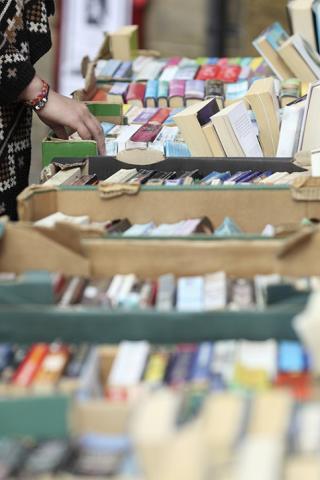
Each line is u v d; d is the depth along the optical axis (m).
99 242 3.13
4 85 5.18
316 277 3.03
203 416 2.07
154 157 4.43
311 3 6.54
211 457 1.96
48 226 3.24
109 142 5.45
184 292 2.91
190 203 3.85
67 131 5.52
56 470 2.06
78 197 3.86
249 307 2.77
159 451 1.91
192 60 7.11
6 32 5.23
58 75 10.12
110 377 2.49
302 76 6.23
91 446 2.19
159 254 3.12
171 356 2.54
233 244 3.07
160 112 6.03
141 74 6.74
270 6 10.55
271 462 1.88
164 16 10.49
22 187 5.71
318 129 4.66
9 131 5.50
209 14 10.56
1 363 2.50
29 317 2.73
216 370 2.43
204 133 4.62
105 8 10.05
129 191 3.85
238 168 4.38
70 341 2.74
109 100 6.41
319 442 2.00
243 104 4.84
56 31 10.00
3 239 3.14
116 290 2.97
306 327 2.25
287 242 3.01
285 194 3.81
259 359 2.47
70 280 3.02
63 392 2.28
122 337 2.73
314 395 2.27
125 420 2.25
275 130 4.86
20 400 2.25
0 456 2.13
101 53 7.30
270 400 2.12
